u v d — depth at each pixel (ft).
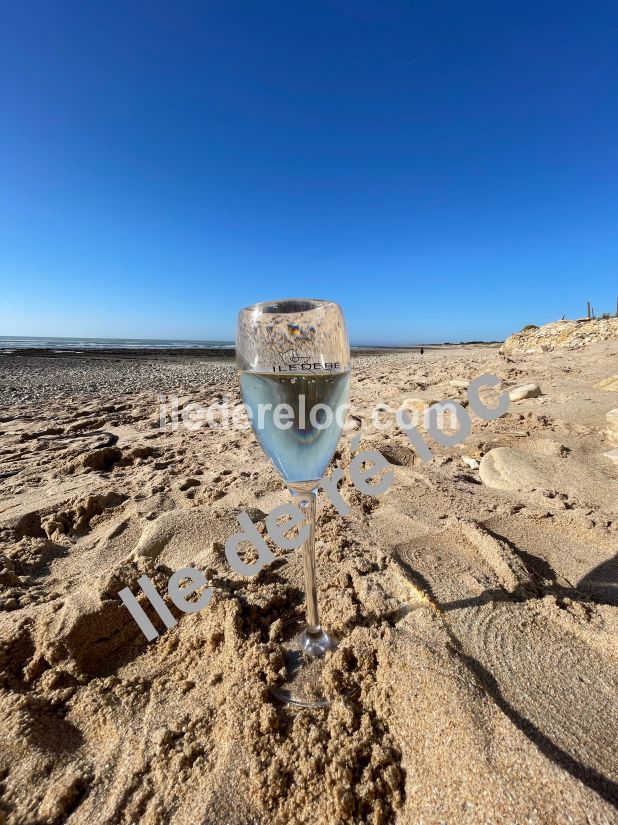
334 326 4.25
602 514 7.80
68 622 5.35
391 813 3.33
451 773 3.30
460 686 3.93
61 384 38.22
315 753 3.70
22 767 3.90
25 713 4.41
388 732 3.90
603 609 5.17
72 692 4.77
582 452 11.22
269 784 3.53
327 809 3.34
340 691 4.39
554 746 3.42
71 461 13.48
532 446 11.92
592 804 2.86
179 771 3.76
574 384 19.31
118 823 3.42
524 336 46.73
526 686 4.07
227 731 4.03
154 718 4.37
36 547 8.13
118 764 3.93
